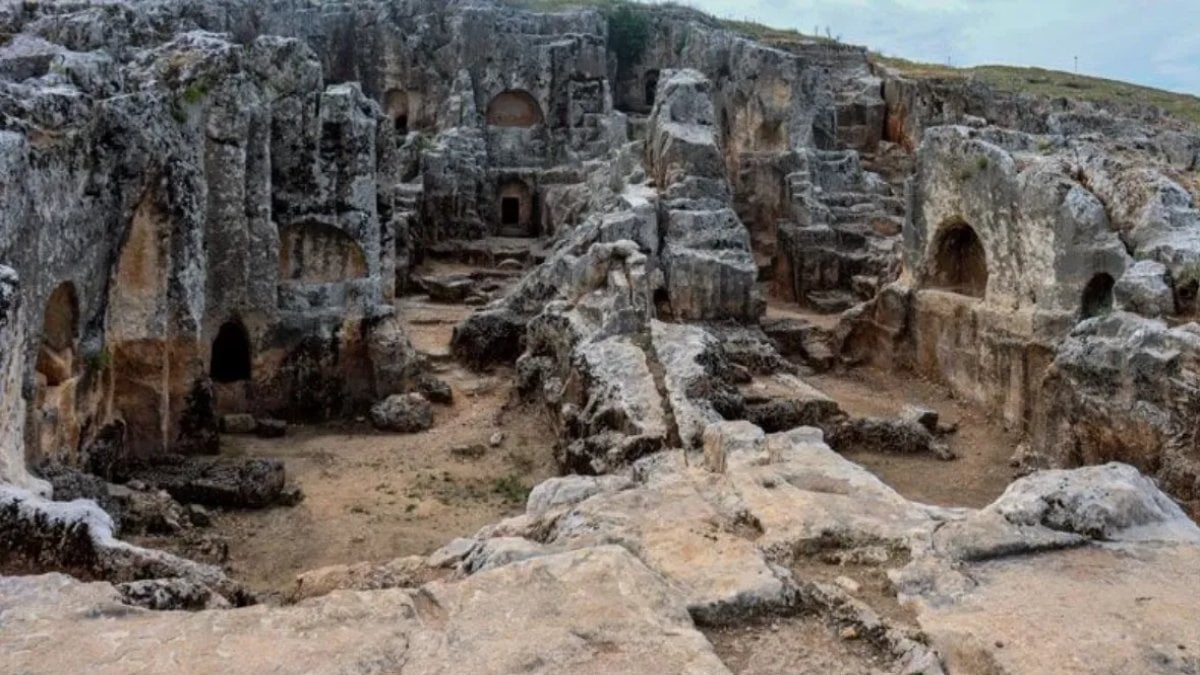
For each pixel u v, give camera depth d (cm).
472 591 591
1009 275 1842
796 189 2955
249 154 1789
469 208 3466
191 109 1595
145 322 1512
